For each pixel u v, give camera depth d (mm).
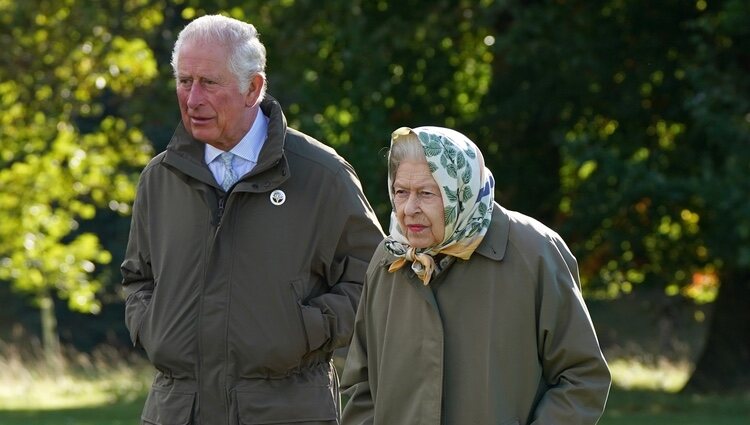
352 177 17656
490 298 13625
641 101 57969
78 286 73938
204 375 16859
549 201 61438
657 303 78625
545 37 55625
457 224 13375
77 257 73938
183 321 16922
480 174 13383
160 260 17312
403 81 59094
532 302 13570
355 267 17391
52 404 55844
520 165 60531
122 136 66625
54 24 60156
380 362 14203
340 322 17062
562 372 13727
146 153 68375
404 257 13797
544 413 13469
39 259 72062
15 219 70625
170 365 16984
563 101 58219
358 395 14742
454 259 13805
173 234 17219
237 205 17000
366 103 55375
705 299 71812
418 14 57406
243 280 16844
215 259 16906
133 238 17938
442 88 60312
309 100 55969
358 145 54031
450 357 13742
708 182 50812
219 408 16828
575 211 57000
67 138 67312
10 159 66250
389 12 57906
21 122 64062
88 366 74188
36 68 60562
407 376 13898
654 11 57094
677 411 51750
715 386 60156
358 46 54562
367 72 54844
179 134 17203
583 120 59562
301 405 17047
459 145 13258
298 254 17016
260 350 16719
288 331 16797
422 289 13805
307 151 17422
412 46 56688
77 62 61344
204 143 17281
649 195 53594
